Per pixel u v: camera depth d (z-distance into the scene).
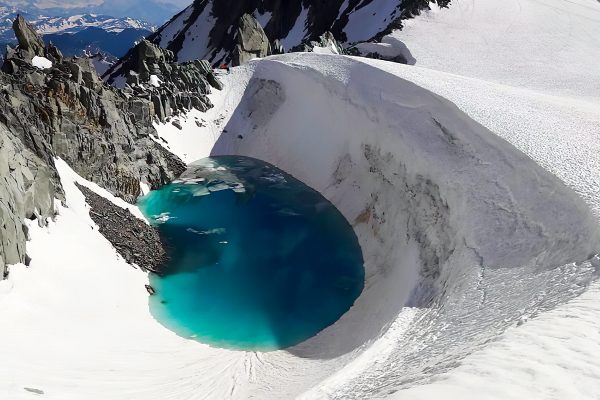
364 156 42.66
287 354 25.64
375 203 38.88
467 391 10.12
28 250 24.55
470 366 11.60
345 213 41.97
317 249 37.28
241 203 44.25
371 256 35.56
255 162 54.28
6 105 29.59
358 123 44.25
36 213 26.36
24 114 32.75
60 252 26.69
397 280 29.42
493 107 34.81
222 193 46.06
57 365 18.56
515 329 13.68
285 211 43.00
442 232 28.36
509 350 12.01
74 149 36.66
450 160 31.45
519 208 23.80
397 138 37.59
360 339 24.66
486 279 20.94
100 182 39.09
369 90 44.78
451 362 13.32
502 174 26.80
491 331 15.44
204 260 35.44
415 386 11.97
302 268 34.88
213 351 25.62
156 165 47.03
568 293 15.84
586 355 10.92
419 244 30.08
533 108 35.34
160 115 53.19
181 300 30.59
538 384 10.00
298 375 22.33
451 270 24.19
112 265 29.88
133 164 43.91
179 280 32.78
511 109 34.62
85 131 38.28
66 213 30.09
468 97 37.19
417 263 28.50
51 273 24.84
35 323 21.16
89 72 41.69
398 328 22.22
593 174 23.17
